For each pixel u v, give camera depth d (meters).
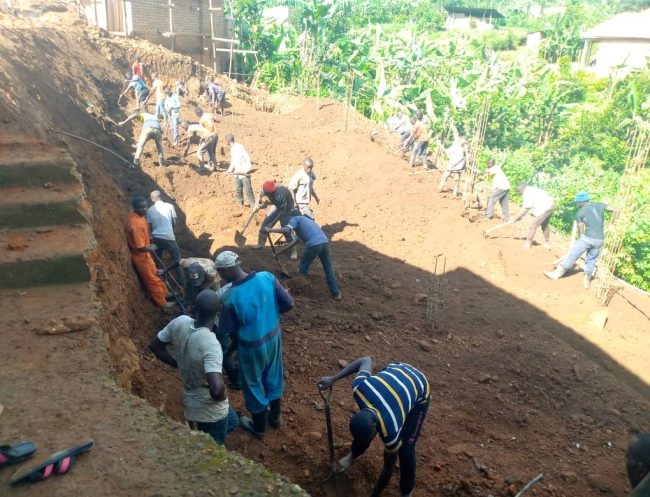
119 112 13.73
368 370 4.07
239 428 4.99
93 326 4.09
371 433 3.55
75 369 3.60
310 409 5.51
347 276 8.87
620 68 32.75
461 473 4.72
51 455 2.80
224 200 11.01
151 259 7.23
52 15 16.30
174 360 4.02
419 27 53.84
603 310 8.20
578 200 8.91
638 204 13.98
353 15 47.00
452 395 6.00
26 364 3.61
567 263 8.96
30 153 5.97
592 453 5.29
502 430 5.52
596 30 39.69
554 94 23.77
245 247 9.48
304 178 9.47
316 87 24.16
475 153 12.29
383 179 12.88
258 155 13.88
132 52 17.48
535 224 10.00
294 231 8.20
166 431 3.08
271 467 4.66
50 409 3.19
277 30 26.83
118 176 10.35
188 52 21.64
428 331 7.39
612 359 7.18
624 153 21.34
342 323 7.41
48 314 4.16
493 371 6.53
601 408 6.05
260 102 20.34
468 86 24.09
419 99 23.72
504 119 22.86
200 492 2.66
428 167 14.52
